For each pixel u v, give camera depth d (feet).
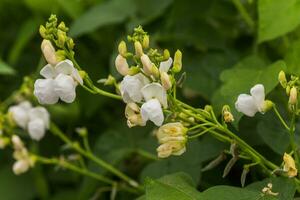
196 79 2.08
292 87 1.63
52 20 1.66
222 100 1.82
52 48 1.66
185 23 2.21
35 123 2.11
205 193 1.59
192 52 2.16
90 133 2.43
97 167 2.15
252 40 2.21
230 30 2.27
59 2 2.42
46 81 1.65
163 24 2.24
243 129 1.90
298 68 1.90
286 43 2.05
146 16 2.24
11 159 2.46
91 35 2.44
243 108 1.66
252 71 1.84
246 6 2.20
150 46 2.18
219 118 1.86
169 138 1.65
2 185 2.38
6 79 2.56
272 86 1.79
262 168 1.75
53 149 2.41
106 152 2.17
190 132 1.73
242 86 1.82
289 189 1.63
